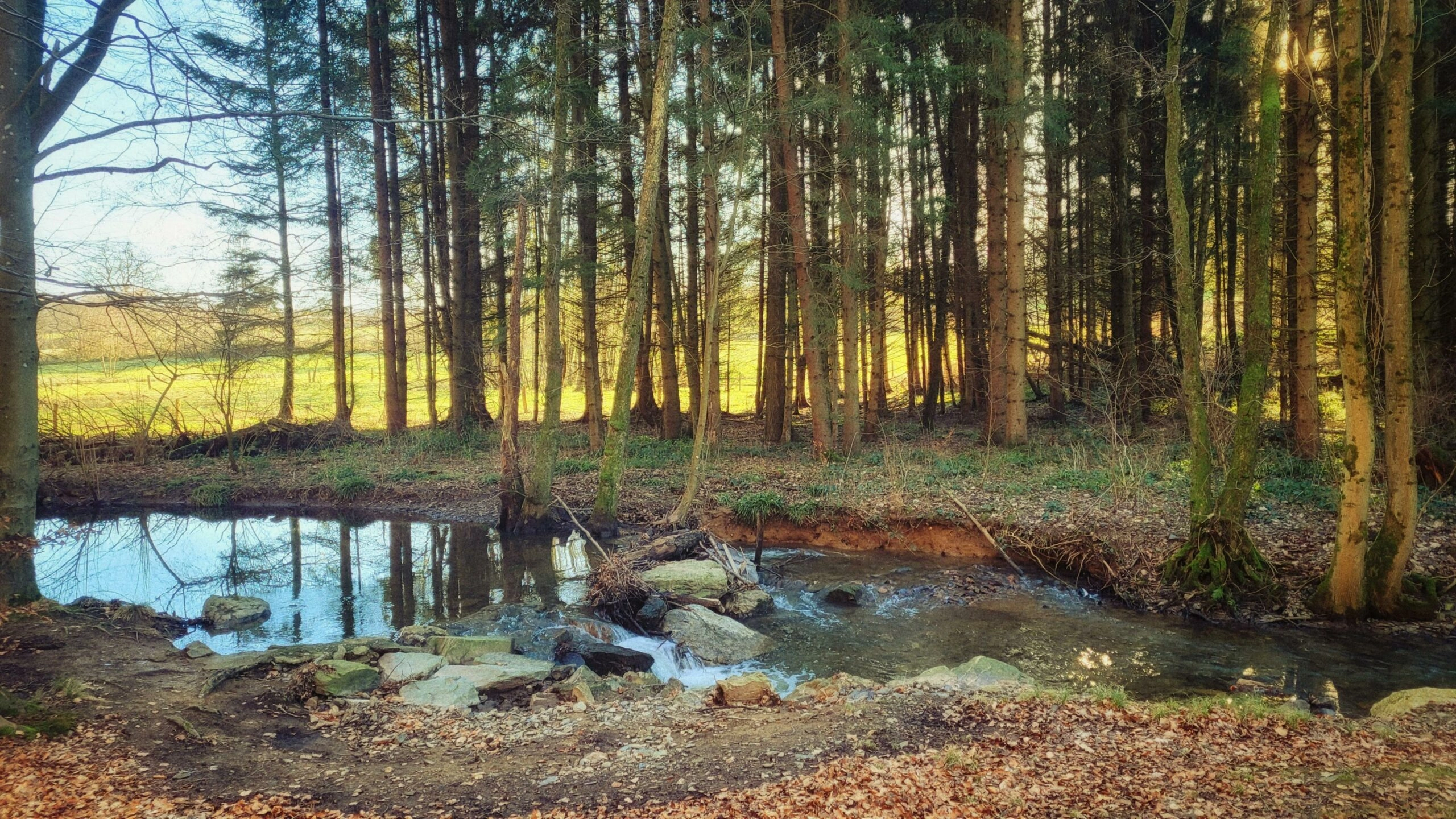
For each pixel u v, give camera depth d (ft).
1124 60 49.75
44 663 25.63
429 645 31.53
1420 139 44.21
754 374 142.41
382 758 20.18
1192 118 60.08
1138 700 26.04
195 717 22.18
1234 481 35.04
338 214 82.69
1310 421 49.21
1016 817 14.92
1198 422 36.06
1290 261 58.39
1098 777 16.66
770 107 56.49
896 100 72.33
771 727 21.89
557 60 53.01
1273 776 16.14
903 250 81.92
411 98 90.12
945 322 89.56
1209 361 57.88
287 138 34.53
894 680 28.17
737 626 34.42
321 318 93.20
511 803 17.28
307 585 43.52
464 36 78.18
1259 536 38.29
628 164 68.59
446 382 108.99
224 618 36.32
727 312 94.84
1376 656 28.78
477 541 51.57
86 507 63.16
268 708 23.81
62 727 20.12
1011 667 27.12
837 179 58.90
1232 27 48.91
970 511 46.83
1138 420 63.41
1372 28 30.76
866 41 54.29
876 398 78.23
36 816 15.24
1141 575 37.58
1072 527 42.24
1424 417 43.60
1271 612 33.24
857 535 48.91
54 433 73.77
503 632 34.47
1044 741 19.36
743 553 47.11
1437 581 31.94
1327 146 57.41
